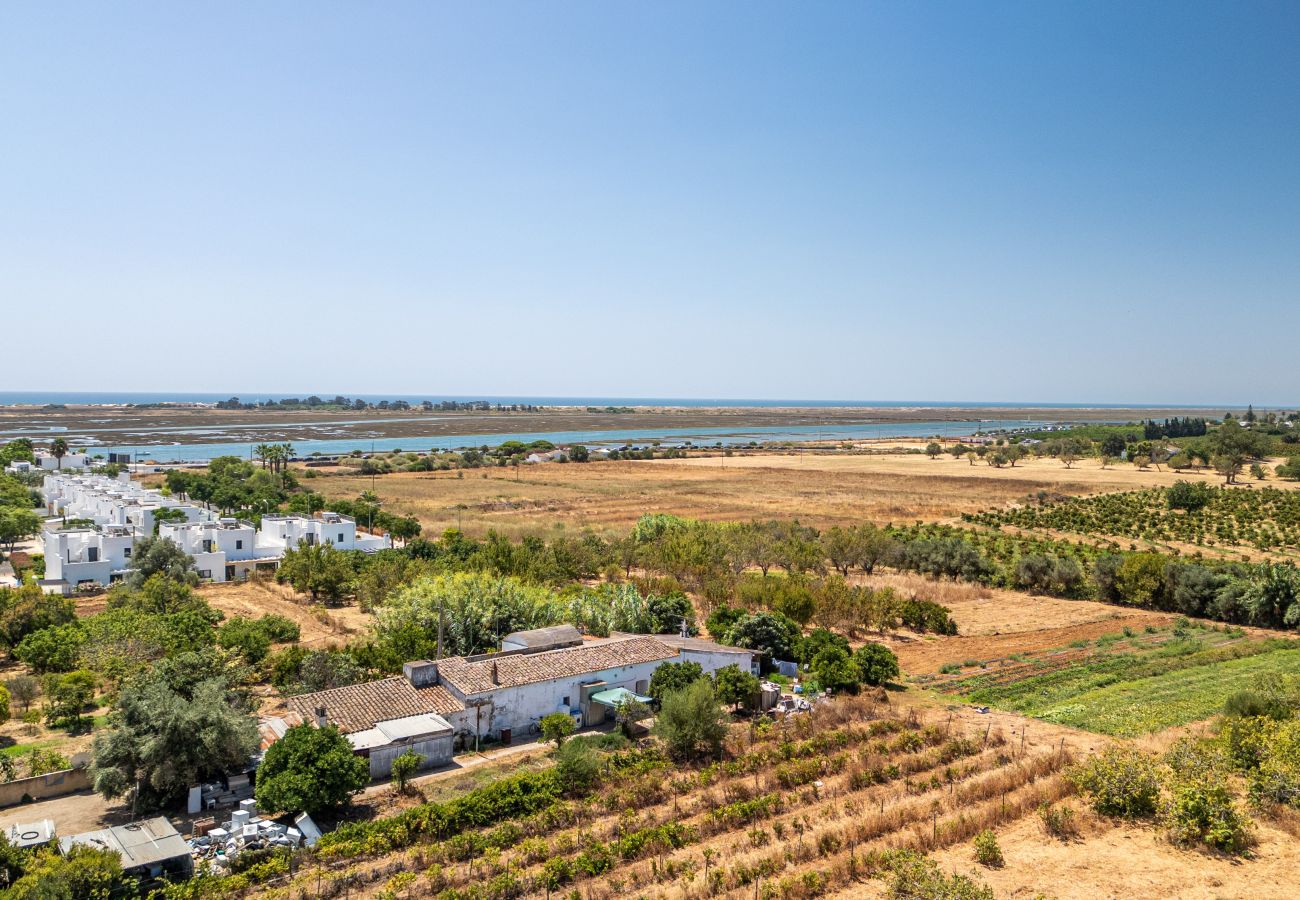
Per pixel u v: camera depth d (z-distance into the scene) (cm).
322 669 4912
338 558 8319
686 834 3334
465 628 5881
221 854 3203
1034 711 5041
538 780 3706
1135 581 8531
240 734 3712
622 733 4600
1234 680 5659
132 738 3544
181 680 4366
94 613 7194
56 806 3631
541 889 2981
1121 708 4997
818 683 5488
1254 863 3133
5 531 9875
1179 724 4694
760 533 10556
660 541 10038
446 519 13175
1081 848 3256
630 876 3045
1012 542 11956
